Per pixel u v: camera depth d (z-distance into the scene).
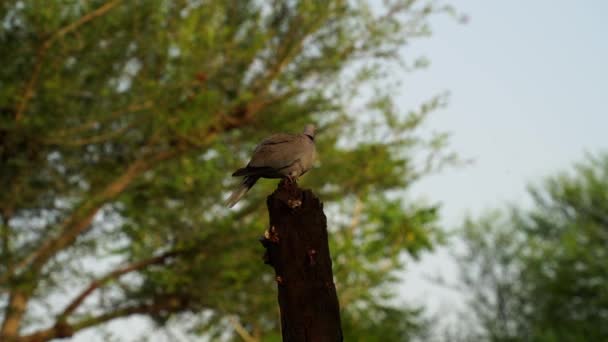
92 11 13.10
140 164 14.98
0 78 12.41
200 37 13.56
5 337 13.53
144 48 13.79
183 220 14.91
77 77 13.05
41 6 12.16
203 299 15.36
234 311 15.41
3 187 13.35
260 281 15.87
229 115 16.27
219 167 15.86
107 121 13.38
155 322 16.06
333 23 16.94
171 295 15.74
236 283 15.41
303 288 5.68
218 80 14.77
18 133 12.34
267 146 8.57
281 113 16.91
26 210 13.79
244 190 8.49
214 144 15.31
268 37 15.59
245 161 16.66
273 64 16.69
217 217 15.32
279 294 5.77
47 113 12.61
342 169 16.50
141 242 15.02
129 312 15.50
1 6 12.34
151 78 14.12
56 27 12.09
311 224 5.77
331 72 16.56
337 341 5.68
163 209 15.06
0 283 12.57
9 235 12.71
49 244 13.56
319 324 5.63
